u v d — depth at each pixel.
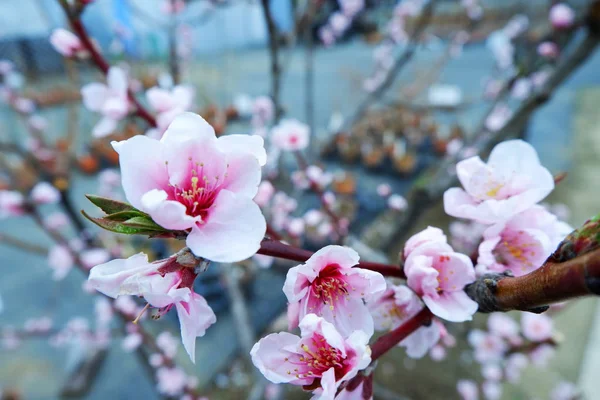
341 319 0.09
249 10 0.50
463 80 1.32
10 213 0.36
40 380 0.56
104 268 0.08
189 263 0.09
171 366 0.38
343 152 1.01
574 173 0.99
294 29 0.36
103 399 0.54
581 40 0.23
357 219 0.78
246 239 0.08
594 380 0.53
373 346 0.09
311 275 0.09
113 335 0.48
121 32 0.40
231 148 0.09
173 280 0.09
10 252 0.75
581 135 1.19
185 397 0.38
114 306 0.35
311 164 0.40
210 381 0.53
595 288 0.06
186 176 0.09
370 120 1.18
